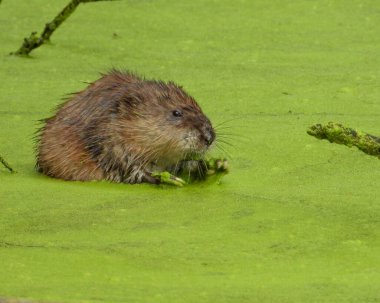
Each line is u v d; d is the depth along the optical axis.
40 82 19.88
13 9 23.64
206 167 15.26
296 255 12.34
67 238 12.92
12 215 13.80
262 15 22.98
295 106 18.42
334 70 20.16
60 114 15.91
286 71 20.16
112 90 15.81
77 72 20.38
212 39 21.84
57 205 14.21
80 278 11.58
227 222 13.45
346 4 23.36
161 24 22.64
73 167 15.50
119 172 15.45
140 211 13.95
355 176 15.28
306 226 13.26
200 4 23.72
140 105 15.56
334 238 12.87
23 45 21.17
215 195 14.55
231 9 23.34
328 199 14.26
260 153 16.28
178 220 13.57
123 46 21.61
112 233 13.08
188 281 11.48
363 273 11.77
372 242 12.72
